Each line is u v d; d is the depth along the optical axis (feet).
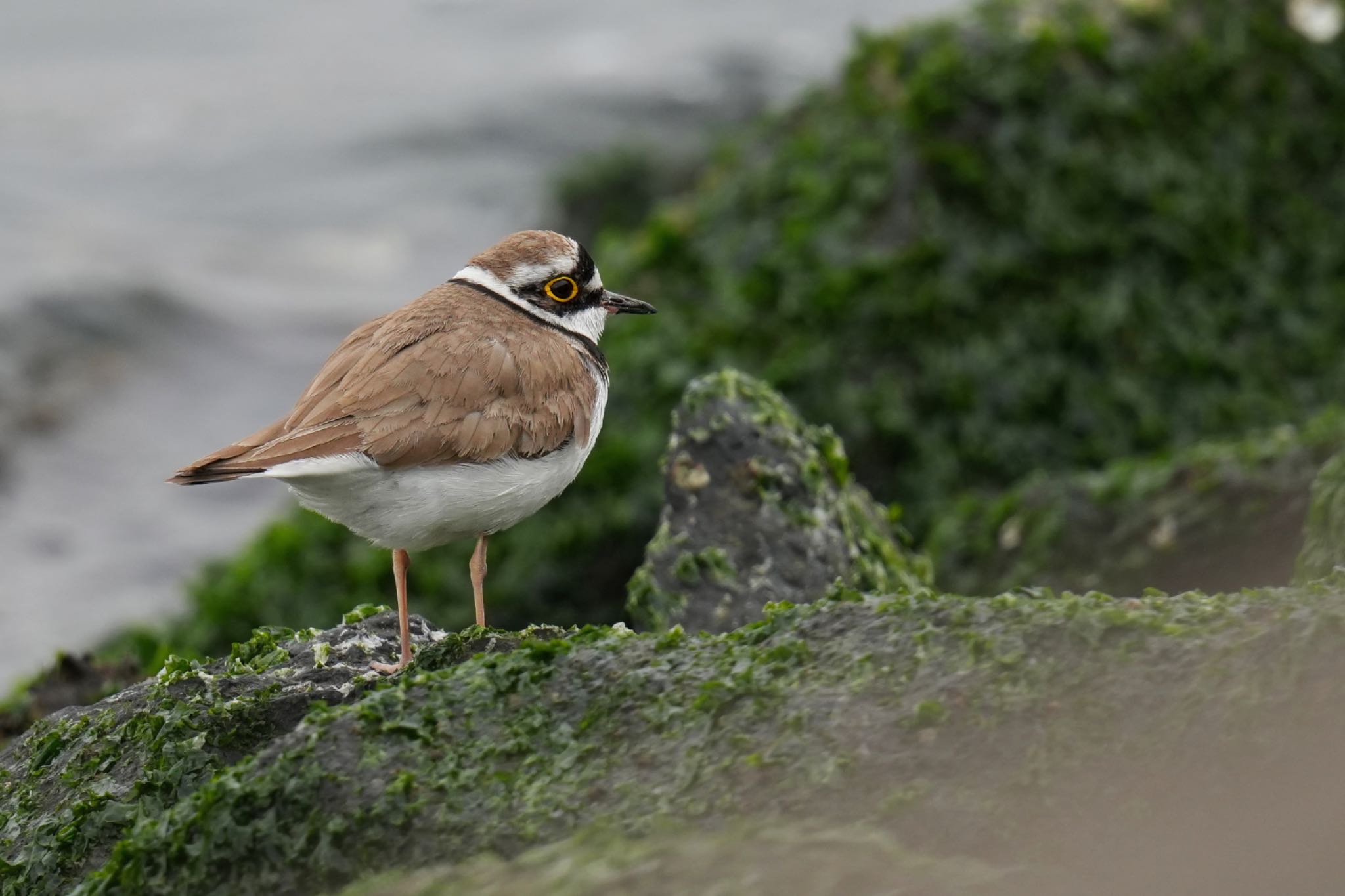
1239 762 16.33
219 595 47.19
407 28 134.21
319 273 92.38
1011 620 18.75
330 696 23.32
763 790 17.78
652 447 48.01
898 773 17.47
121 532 65.26
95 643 55.83
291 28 135.23
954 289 50.47
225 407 76.43
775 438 32.81
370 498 25.59
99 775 23.03
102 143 109.81
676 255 55.21
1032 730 17.39
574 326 30.12
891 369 49.62
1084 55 54.29
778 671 19.30
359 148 108.06
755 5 132.05
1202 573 39.55
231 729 22.89
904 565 34.78
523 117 109.91
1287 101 55.93
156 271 87.25
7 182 101.45
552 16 134.10
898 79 55.36
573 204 86.02
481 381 26.37
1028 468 49.03
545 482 27.04
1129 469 42.32
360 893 17.16
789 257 51.98
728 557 31.76
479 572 27.63
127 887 19.45
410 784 19.07
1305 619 17.30
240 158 107.45
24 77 123.13
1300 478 39.32
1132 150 53.26
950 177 51.88
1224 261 52.95
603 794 18.51
